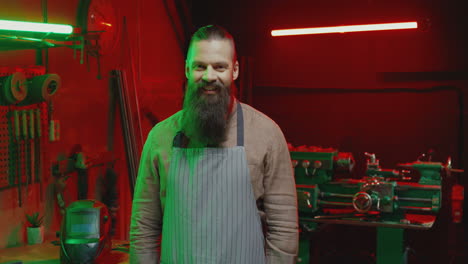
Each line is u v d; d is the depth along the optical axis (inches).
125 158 153.9
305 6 207.0
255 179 61.1
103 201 139.8
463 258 176.4
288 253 60.9
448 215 186.4
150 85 171.6
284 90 213.6
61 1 116.7
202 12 218.2
